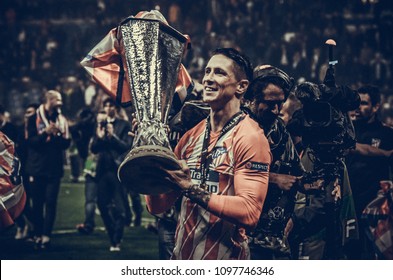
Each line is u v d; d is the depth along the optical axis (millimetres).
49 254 10914
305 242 6121
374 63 32531
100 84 4738
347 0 36312
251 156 4195
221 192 4270
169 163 3783
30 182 11406
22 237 12305
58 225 13820
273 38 35250
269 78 5309
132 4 37969
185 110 5320
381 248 7723
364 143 8102
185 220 4371
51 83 33375
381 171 7922
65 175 23078
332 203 5438
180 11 37406
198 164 4359
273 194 5234
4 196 6070
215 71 4281
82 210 15766
